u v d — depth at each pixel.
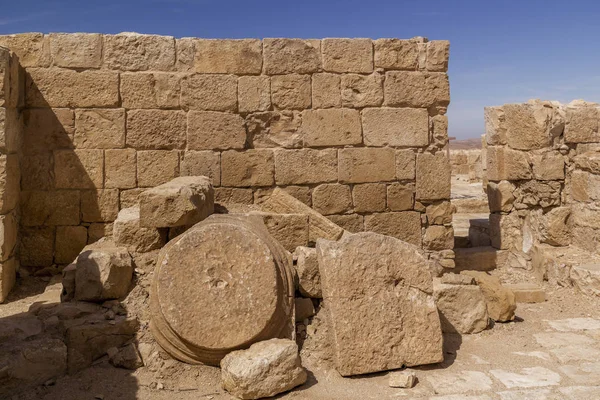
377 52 8.56
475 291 6.44
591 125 8.97
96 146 7.86
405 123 8.64
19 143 7.56
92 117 7.84
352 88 8.49
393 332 5.39
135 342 5.34
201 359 5.21
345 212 8.53
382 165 8.60
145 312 5.64
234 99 8.20
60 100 7.77
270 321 5.30
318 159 8.44
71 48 7.79
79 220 7.86
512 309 6.73
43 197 7.77
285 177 8.36
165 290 5.20
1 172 6.82
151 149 7.99
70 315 5.42
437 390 4.94
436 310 5.59
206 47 8.12
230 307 5.24
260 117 8.29
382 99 8.58
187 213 6.21
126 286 5.85
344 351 5.20
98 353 5.27
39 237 7.79
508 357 5.72
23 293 7.25
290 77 8.34
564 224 8.85
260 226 5.98
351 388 4.98
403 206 8.69
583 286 7.74
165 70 8.03
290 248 6.88
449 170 8.78
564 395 4.81
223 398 4.80
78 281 5.68
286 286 5.61
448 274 6.76
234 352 5.11
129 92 7.91
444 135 8.77
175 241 5.60
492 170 10.05
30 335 5.21
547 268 8.65
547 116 8.99
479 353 5.83
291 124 8.38
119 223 6.34
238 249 5.41
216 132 8.15
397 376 5.07
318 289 5.94
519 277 9.09
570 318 7.02
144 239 6.35
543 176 8.98
